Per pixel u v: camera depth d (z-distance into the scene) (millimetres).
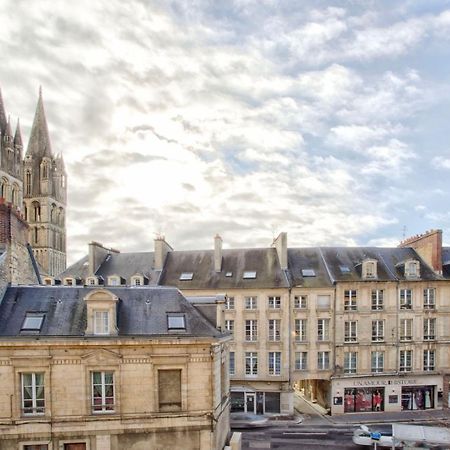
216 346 19609
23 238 23672
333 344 34844
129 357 18703
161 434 18641
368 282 35344
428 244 37438
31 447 17984
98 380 18688
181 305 20734
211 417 18875
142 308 20281
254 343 35000
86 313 19594
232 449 21062
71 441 18094
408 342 35375
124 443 18391
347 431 29500
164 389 19016
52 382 18234
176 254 40031
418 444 22969
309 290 35219
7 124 83438
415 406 34906
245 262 37875
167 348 18922
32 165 95188
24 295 20312
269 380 34281
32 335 18312
